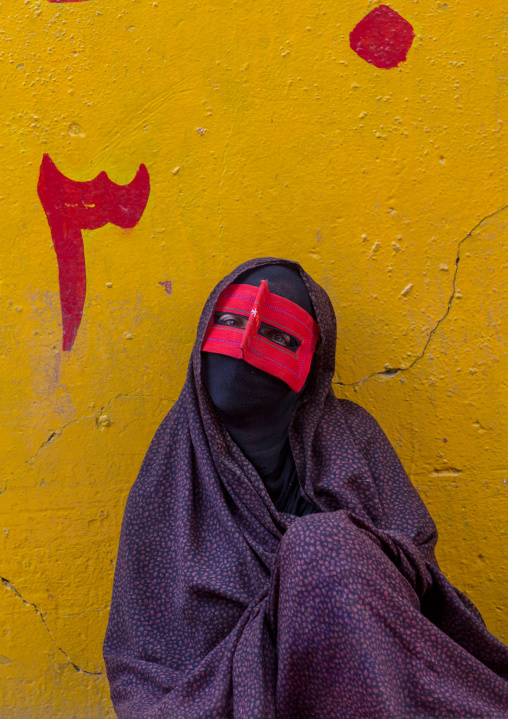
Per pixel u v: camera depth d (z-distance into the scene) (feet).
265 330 4.11
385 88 5.10
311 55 5.11
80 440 5.28
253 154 5.17
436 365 5.16
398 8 5.06
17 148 5.17
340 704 3.07
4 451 5.29
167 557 4.15
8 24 5.15
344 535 3.19
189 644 3.92
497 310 5.13
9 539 5.33
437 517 5.17
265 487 4.27
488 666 3.85
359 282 5.16
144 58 5.15
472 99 5.08
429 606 4.05
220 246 5.21
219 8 5.11
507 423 5.14
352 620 2.99
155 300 5.24
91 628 5.35
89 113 5.17
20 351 5.26
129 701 3.80
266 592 3.62
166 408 5.26
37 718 5.39
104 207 5.20
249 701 3.12
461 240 5.13
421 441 5.17
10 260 5.22
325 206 5.16
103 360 5.26
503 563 5.15
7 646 5.38
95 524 5.31
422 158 5.12
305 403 4.48
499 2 5.04
